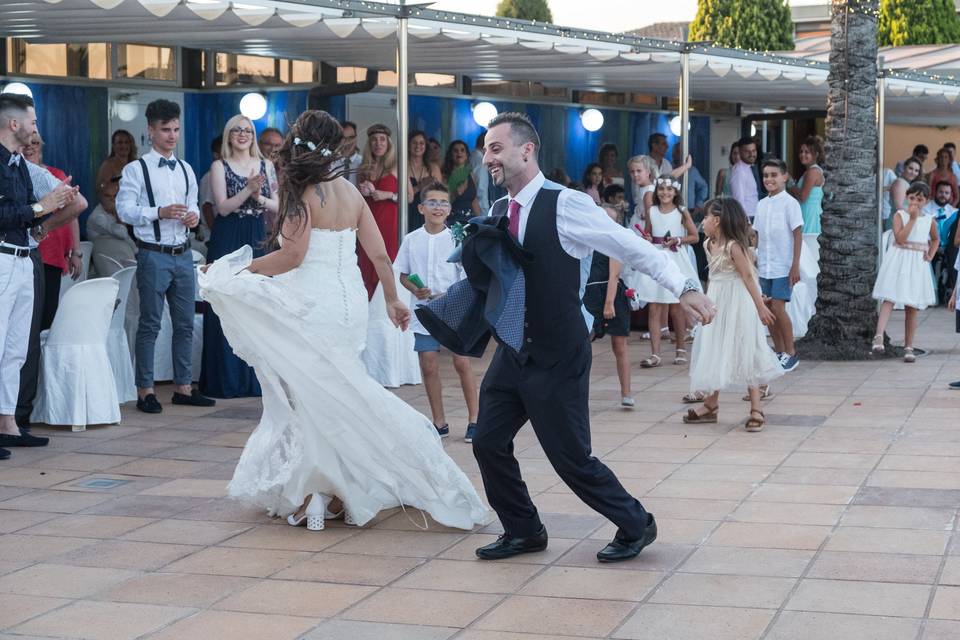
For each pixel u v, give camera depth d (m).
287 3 8.88
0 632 4.70
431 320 5.31
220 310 5.93
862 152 12.12
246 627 4.72
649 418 8.98
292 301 5.86
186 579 5.32
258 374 6.06
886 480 6.87
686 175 12.23
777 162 11.06
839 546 5.60
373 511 6.10
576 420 5.26
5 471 7.40
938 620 4.60
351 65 13.27
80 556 5.68
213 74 13.40
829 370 11.20
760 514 6.20
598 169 15.76
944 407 9.16
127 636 4.64
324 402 5.89
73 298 8.60
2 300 7.67
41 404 8.64
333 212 5.97
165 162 9.25
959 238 12.32
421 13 9.70
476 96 15.02
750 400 8.98
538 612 4.81
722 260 8.38
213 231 9.72
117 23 9.75
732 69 12.58
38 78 12.10
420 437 5.97
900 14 27.48
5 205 7.58
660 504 6.44
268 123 13.31
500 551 5.54
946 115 20.11
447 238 8.28
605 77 14.43
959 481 6.81
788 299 11.09
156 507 6.55
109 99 12.74
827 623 4.60
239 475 6.23
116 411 8.76
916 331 14.09
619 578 5.21
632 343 13.34
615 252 5.06
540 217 5.13
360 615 4.83
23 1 8.34
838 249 12.12
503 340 5.12
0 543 5.90
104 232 11.27
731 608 4.80
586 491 5.36
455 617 4.79
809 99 17.48
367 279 11.28
